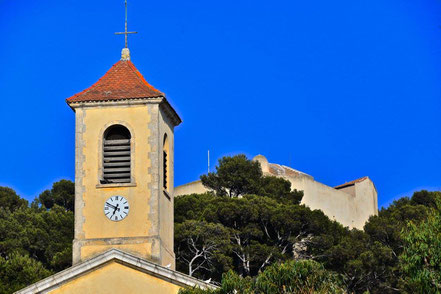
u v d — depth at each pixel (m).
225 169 95.81
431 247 41.91
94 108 45.22
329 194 104.56
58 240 88.75
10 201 103.75
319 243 81.38
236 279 38.50
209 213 82.75
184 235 78.69
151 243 43.00
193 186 99.50
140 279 41.34
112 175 44.53
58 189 108.69
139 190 43.91
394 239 84.12
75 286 41.31
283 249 81.50
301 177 101.88
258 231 80.94
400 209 93.94
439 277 41.34
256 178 96.12
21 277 70.25
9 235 87.69
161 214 44.31
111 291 41.22
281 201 92.50
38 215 93.56
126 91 45.44
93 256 42.94
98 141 44.81
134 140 44.59
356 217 108.38
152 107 44.94
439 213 43.72
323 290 38.12
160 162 44.88
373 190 114.19
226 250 78.31
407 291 73.81
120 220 43.56
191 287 39.97
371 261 78.81
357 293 78.75
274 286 38.06
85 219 43.69
